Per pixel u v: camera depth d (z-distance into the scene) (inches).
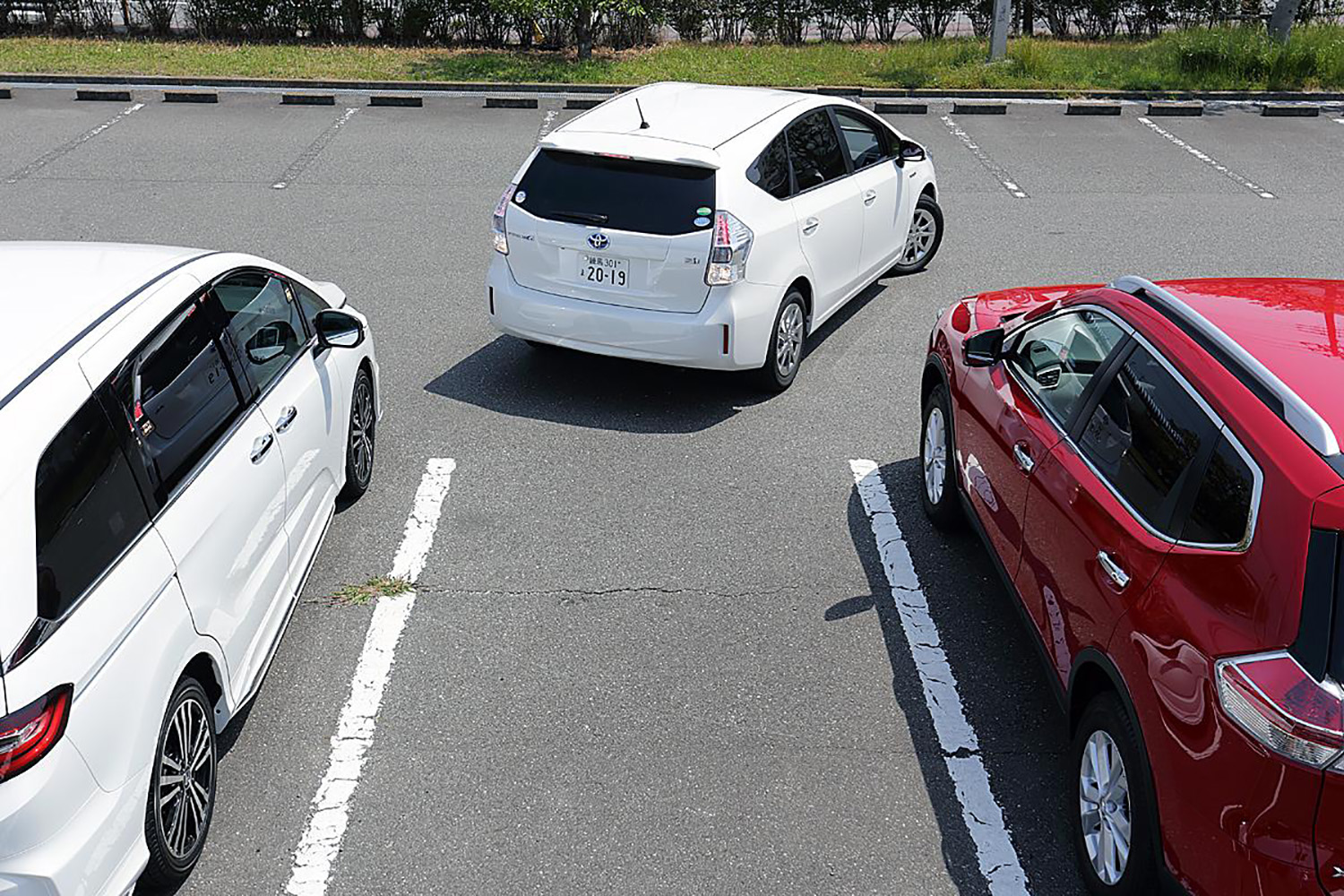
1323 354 147.5
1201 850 122.2
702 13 772.6
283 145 526.6
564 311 282.5
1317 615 116.4
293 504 197.2
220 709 165.5
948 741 181.0
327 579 220.1
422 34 749.9
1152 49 726.5
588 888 153.0
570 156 279.7
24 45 697.6
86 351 149.5
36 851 119.5
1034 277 391.5
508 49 741.3
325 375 220.2
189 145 522.3
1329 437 127.8
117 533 141.4
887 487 257.6
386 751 176.9
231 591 167.5
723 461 267.6
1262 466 130.1
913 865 157.9
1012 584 189.3
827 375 316.5
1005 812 167.3
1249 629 121.8
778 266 288.0
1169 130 585.9
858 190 328.2
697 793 169.5
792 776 173.0
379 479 256.5
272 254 396.5
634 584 220.1
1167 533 142.3
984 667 198.2
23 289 163.9
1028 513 181.8
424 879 154.0
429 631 205.2
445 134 552.1
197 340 175.6
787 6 771.4
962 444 217.5
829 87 637.9
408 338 334.6
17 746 117.2
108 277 171.3
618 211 274.1
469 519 241.4
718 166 271.4
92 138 529.0
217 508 164.6
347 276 380.2
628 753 177.2
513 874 155.0
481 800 167.3
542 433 279.9
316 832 161.5
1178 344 157.3
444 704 187.0
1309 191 493.0
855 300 371.2
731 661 198.5
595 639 203.8
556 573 223.0
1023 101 634.2
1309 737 111.6
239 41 737.0
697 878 154.9
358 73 647.8
